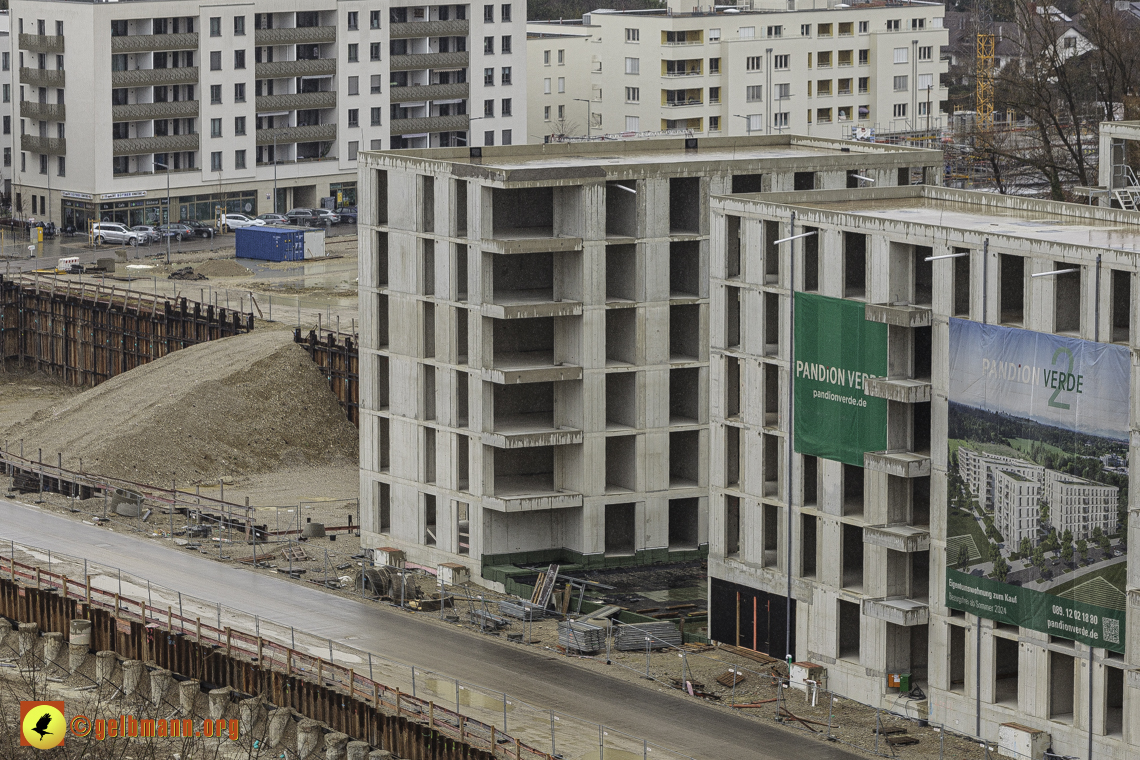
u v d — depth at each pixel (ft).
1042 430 246.27
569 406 341.62
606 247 342.64
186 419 440.86
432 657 297.53
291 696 279.90
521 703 274.16
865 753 254.68
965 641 260.62
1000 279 251.19
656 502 346.33
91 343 549.13
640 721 267.18
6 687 300.81
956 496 258.98
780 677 286.46
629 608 320.29
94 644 313.53
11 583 327.26
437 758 257.96
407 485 354.33
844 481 277.44
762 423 291.38
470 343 335.26
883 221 266.77
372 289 354.95
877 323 268.00
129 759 268.21
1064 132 649.20
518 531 345.31
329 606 327.06
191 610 321.52
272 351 468.75
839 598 279.08
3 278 572.10
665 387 342.44
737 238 299.79
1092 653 242.37
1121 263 234.58
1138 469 234.79
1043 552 247.29
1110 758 241.14
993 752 254.06
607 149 384.88
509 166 332.80
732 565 299.99
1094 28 576.20
